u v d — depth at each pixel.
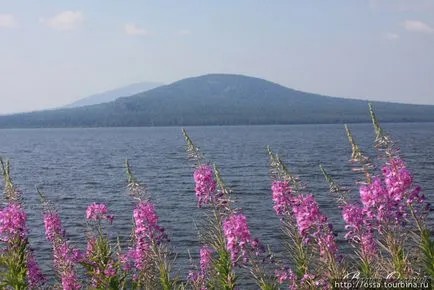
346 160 82.88
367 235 8.99
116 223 35.00
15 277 10.41
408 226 8.78
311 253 10.07
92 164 90.38
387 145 8.64
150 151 125.00
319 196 44.38
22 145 167.12
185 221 37.34
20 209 10.94
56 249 11.88
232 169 74.44
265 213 39.06
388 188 8.55
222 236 11.22
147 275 11.58
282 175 9.95
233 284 10.74
